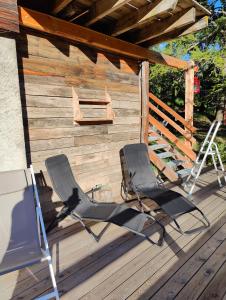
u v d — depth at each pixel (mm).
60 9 2791
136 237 2861
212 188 4598
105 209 2891
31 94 3014
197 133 11328
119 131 4250
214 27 8422
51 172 2809
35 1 2895
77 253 2568
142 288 2061
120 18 3324
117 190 4340
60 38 3225
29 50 2945
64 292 2031
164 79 9945
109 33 3553
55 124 3293
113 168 4219
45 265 2381
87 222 3250
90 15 3021
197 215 3457
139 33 3820
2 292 2045
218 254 2516
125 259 2455
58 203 3418
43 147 3193
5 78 2428
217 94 9500
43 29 2801
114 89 4051
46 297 1817
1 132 2449
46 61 3113
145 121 4625
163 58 4852
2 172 2275
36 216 2271
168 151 5848
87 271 2285
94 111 3814
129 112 4391
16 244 2066
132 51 3932
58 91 3277
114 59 3992
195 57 8055
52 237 2893
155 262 2398
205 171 5781
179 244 2707
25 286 2109
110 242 2764
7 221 2154
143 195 3422
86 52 3551
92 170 3863
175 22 3246
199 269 2285
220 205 3799
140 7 2994
